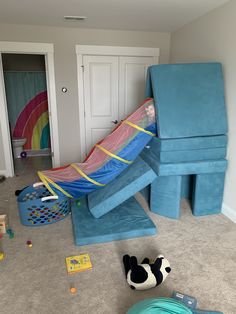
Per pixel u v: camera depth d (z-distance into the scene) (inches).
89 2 108.3
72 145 168.1
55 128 163.0
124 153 105.0
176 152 103.0
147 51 162.2
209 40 118.6
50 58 152.3
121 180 109.7
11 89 215.9
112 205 102.1
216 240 93.7
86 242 90.7
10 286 71.6
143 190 132.8
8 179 159.3
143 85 167.8
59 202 105.8
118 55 159.8
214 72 105.8
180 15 125.0
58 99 159.0
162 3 108.3
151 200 114.7
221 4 107.2
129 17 129.7
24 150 228.4
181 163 102.8
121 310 63.7
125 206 113.7
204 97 104.3
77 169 107.3
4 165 162.7
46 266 79.8
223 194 113.5
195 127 102.6
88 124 167.6
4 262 81.6
